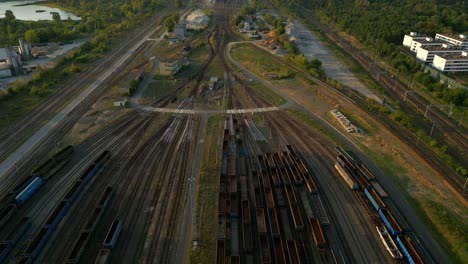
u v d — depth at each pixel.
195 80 140.50
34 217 67.19
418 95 132.38
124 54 173.12
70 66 150.25
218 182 78.38
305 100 123.62
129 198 72.69
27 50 158.12
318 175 81.88
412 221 68.19
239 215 68.44
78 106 114.81
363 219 68.62
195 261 58.59
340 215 69.62
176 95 125.62
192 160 86.75
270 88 133.88
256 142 95.75
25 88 125.69
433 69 151.38
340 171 81.69
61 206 68.62
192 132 100.50
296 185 76.88
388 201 72.62
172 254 59.91
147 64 157.88
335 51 182.12
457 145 97.50
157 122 105.81
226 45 190.88
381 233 63.78
